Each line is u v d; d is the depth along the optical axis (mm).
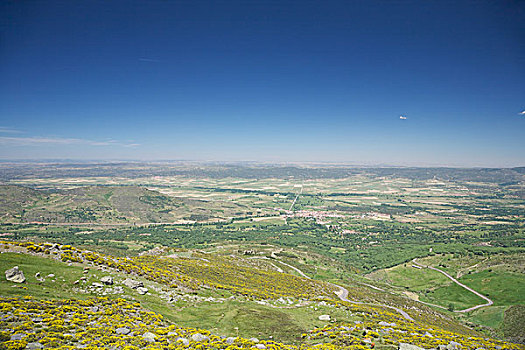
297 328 45969
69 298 39469
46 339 27234
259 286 78125
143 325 36031
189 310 48438
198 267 82500
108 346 28766
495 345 43531
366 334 41219
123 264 58312
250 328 44312
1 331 27031
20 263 45312
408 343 38344
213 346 33188
